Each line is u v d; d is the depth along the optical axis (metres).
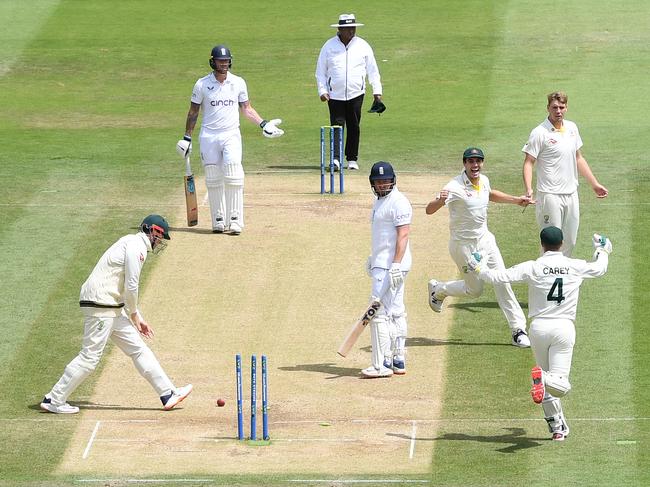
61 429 47.19
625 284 59.12
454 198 53.31
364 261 62.31
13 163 78.31
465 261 54.03
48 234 66.06
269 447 45.38
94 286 48.19
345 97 76.00
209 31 113.00
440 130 85.06
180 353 53.62
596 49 104.44
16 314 57.09
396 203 50.44
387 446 45.25
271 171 77.19
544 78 97.62
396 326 51.38
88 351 48.34
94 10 119.88
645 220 66.75
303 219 68.06
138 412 48.75
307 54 105.75
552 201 56.59
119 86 98.81
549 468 43.09
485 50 105.12
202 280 60.44
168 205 70.69
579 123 85.62
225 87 65.44
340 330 55.62
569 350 44.69
